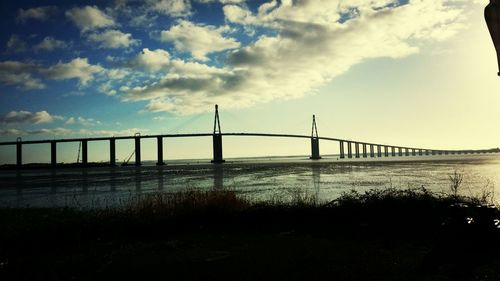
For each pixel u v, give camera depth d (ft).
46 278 25.48
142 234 38.91
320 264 25.73
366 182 132.57
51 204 87.15
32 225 40.91
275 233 37.65
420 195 39.24
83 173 315.37
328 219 39.88
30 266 28.14
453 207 23.04
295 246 31.60
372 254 28.04
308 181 142.92
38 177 268.62
